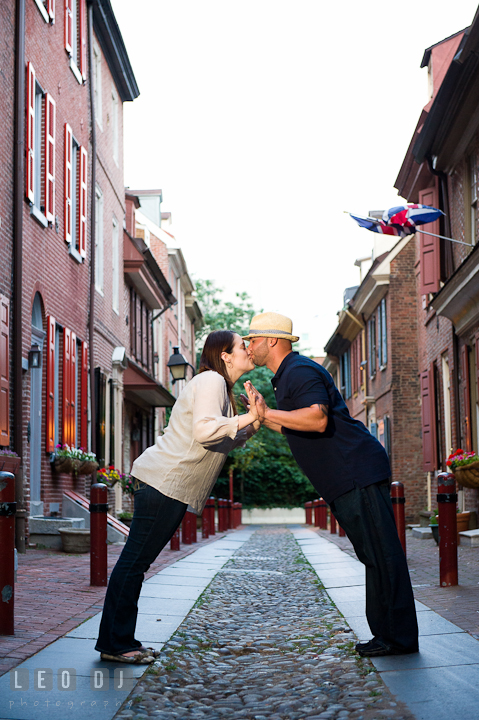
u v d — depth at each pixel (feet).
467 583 24.17
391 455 76.23
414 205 43.73
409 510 74.08
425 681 12.61
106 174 62.49
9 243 37.09
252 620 20.35
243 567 34.30
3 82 36.52
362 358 97.76
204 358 14.74
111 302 64.08
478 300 42.98
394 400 75.36
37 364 39.70
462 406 51.21
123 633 14.42
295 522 132.57
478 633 16.08
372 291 80.18
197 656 15.55
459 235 50.42
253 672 14.35
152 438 91.20
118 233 67.46
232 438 13.76
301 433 14.70
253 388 13.84
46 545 37.99
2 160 36.27
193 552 41.86
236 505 95.71
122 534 42.70
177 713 11.58
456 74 42.01
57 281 46.06
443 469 59.88
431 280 55.11
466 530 43.19
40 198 43.39
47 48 44.78
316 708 11.77
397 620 14.53
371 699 11.89
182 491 14.21
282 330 14.98
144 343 84.17
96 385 55.57
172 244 109.19
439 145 50.44
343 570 31.37
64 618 18.34
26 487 38.70
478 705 11.28
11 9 37.99
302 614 21.08
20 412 37.27
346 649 15.55
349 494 14.56
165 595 23.85
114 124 67.36
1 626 15.97
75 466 44.98
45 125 43.80
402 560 14.69
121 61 65.31
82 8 53.16
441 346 58.23
